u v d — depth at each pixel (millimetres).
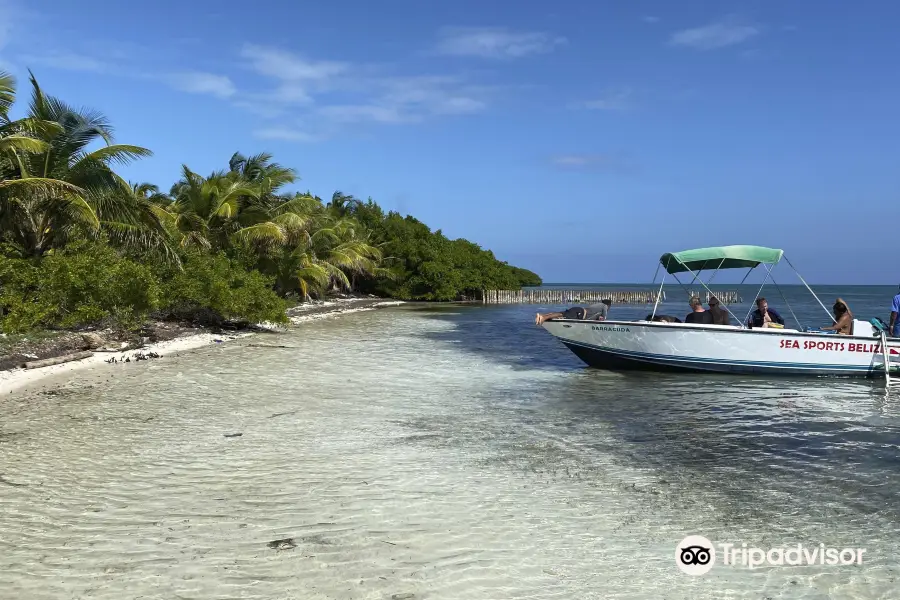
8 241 18156
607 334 13992
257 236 30000
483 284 63938
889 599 4000
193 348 17297
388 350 18531
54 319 16656
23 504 5375
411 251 62156
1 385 11078
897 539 4934
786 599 3990
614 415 9594
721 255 13531
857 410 10133
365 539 4723
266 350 17625
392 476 6340
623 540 4844
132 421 8648
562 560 4457
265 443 7609
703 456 7324
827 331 14352
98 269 16641
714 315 14094
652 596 3977
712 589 4086
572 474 6539
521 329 27359
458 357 16906
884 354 12609
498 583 4074
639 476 6516
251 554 4410
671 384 12516
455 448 7516
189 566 4195
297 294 41469
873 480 6453
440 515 5273
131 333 17734
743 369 13461
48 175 18531
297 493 5766
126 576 4035
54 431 8000
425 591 3930
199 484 5992
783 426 8945
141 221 20922
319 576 4090
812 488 6180
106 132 19922
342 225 51062
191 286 20656
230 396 10664
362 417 9211
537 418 9305
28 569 4121
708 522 5254
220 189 30328
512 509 5465
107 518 5070
